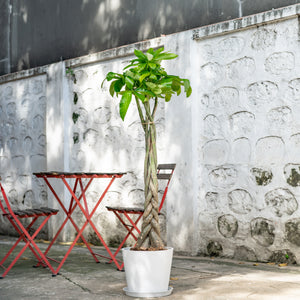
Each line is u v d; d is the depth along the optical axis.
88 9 6.44
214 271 4.25
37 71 6.87
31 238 4.21
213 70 5.07
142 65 3.53
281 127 4.56
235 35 4.91
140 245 3.54
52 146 6.57
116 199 5.95
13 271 4.45
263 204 4.66
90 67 6.27
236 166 4.86
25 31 7.30
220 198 4.96
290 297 3.28
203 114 5.12
